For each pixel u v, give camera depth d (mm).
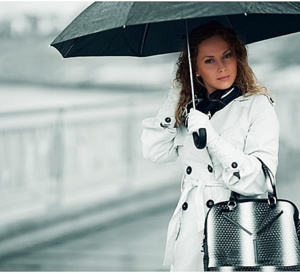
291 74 23578
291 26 5066
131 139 14203
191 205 4602
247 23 5090
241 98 4527
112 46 5203
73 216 12070
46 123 12266
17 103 25156
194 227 4570
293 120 16062
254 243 4234
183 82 4746
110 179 13625
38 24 30156
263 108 4480
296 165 15883
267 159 4355
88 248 10148
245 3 4105
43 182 12070
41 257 9664
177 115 4707
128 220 12109
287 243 4227
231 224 4289
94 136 13328
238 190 4324
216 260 4262
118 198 13453
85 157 13070
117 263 9156
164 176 15117
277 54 24500
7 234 10930
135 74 30688
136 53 5277
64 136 12594
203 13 4059
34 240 10711
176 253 4633
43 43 30828
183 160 4715
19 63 30281
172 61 29047
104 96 27922
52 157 12328
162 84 29781
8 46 30453
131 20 4125
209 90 4672
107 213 12453
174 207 13195
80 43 5066
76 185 12773
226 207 4324
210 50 4484
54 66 31078
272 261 4211
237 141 4453
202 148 4281
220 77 4480
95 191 13164
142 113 14484
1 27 30406
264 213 4277
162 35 5211
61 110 12531
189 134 4379
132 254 9680
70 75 31047
